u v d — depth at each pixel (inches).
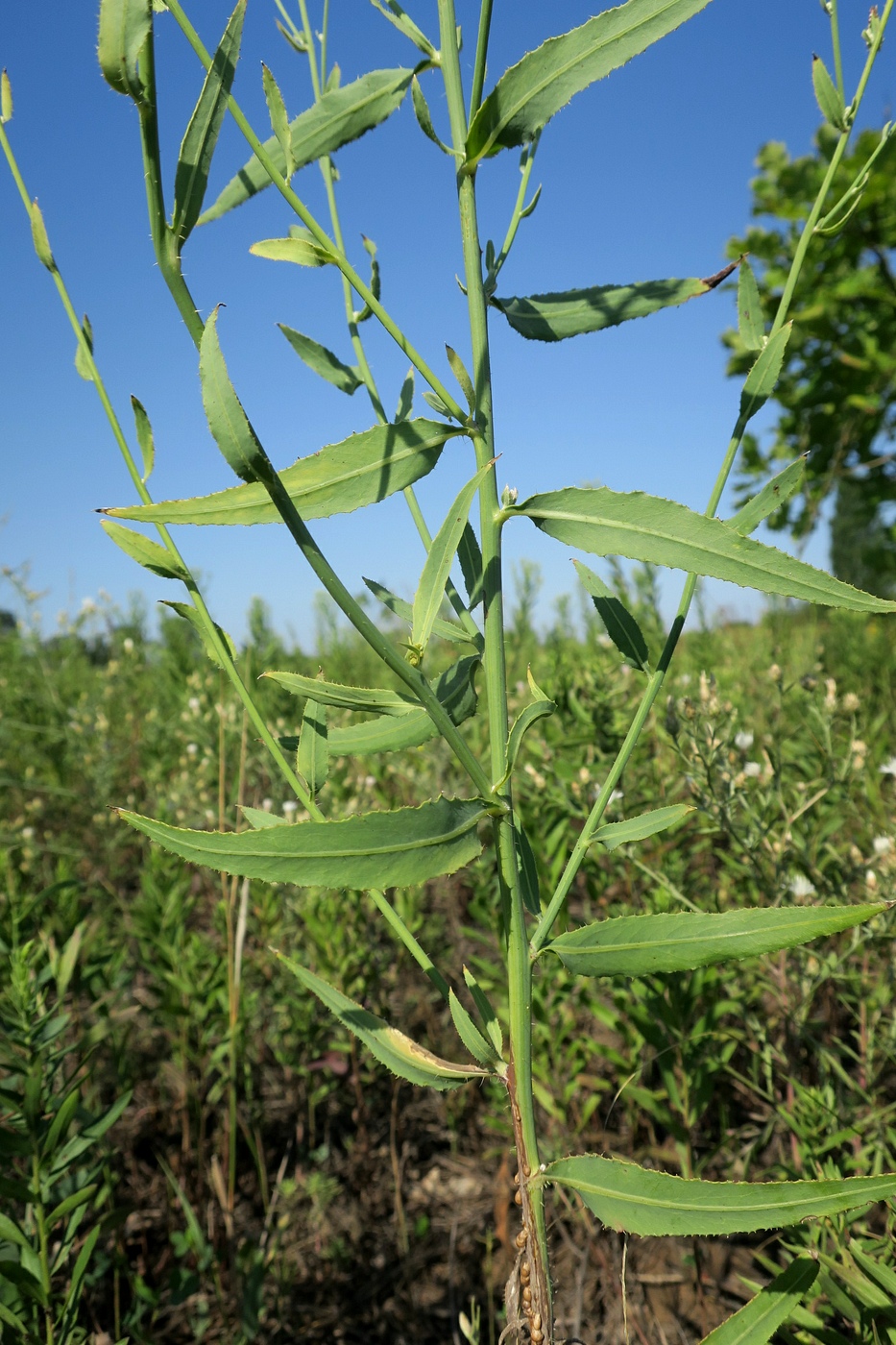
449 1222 79.0
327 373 43.5
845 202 34.9
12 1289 50.8
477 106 32.5
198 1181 78.4
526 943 33.5
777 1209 29.0
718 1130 77.3
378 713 32.6
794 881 72.5
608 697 92.4
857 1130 57.1
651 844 85.7
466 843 30.3
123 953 85.2
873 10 36.2
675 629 36.5
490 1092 83.4
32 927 67.1
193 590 35.9
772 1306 33.6
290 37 43.6
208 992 80.7
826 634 168.7
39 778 157.1
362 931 91.4
